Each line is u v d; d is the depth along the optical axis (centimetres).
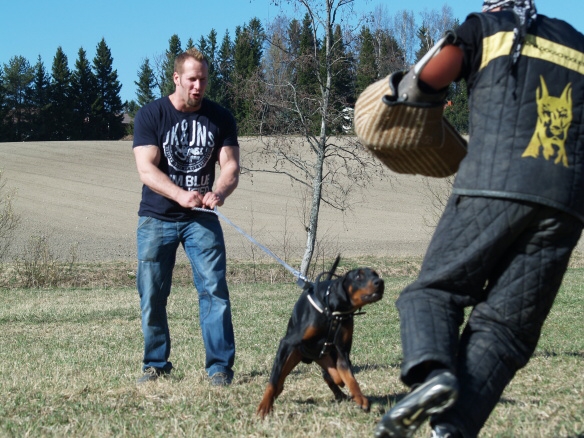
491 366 271
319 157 2153
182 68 552
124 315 1197
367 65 2178
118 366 682
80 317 1174
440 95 284
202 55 559
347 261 2211
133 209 3388
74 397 516
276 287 1734
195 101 556
